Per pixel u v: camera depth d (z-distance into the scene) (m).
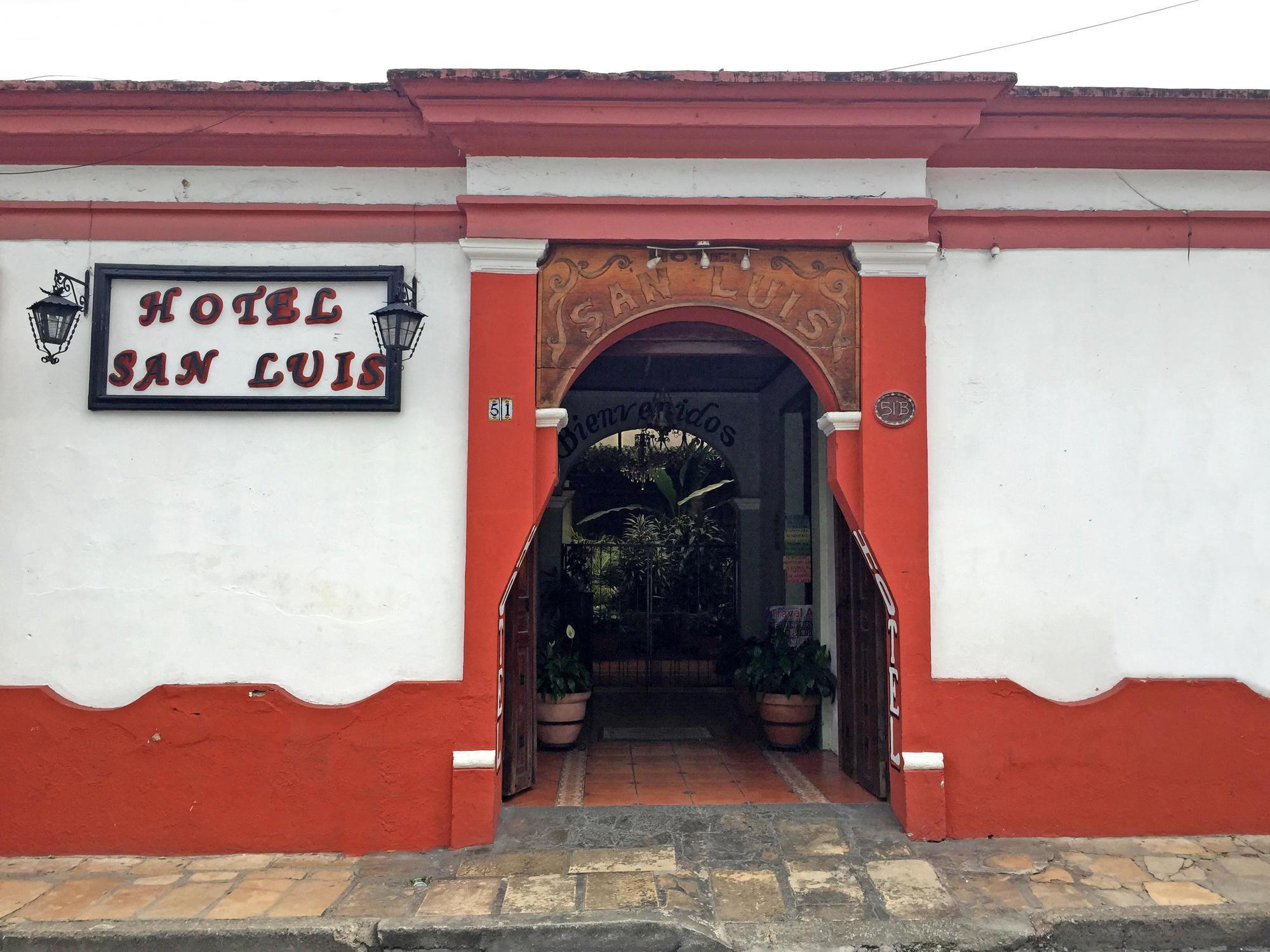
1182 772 5.53
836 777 6.69
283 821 5.35
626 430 11.04
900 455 5.65
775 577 10.03
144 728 5.37
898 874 4.94
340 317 5.63
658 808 5.93
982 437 5.74
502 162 5.68
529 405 5.59
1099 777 5.51
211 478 5.56
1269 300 5.86
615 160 5.71
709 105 5.47
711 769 6.95
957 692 5.52
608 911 4.50
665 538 11.41
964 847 5.30
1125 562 5.69
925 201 5.65
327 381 5.60
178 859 5.26
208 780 5.36
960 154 5.86
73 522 5.51
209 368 5.58
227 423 5.59
